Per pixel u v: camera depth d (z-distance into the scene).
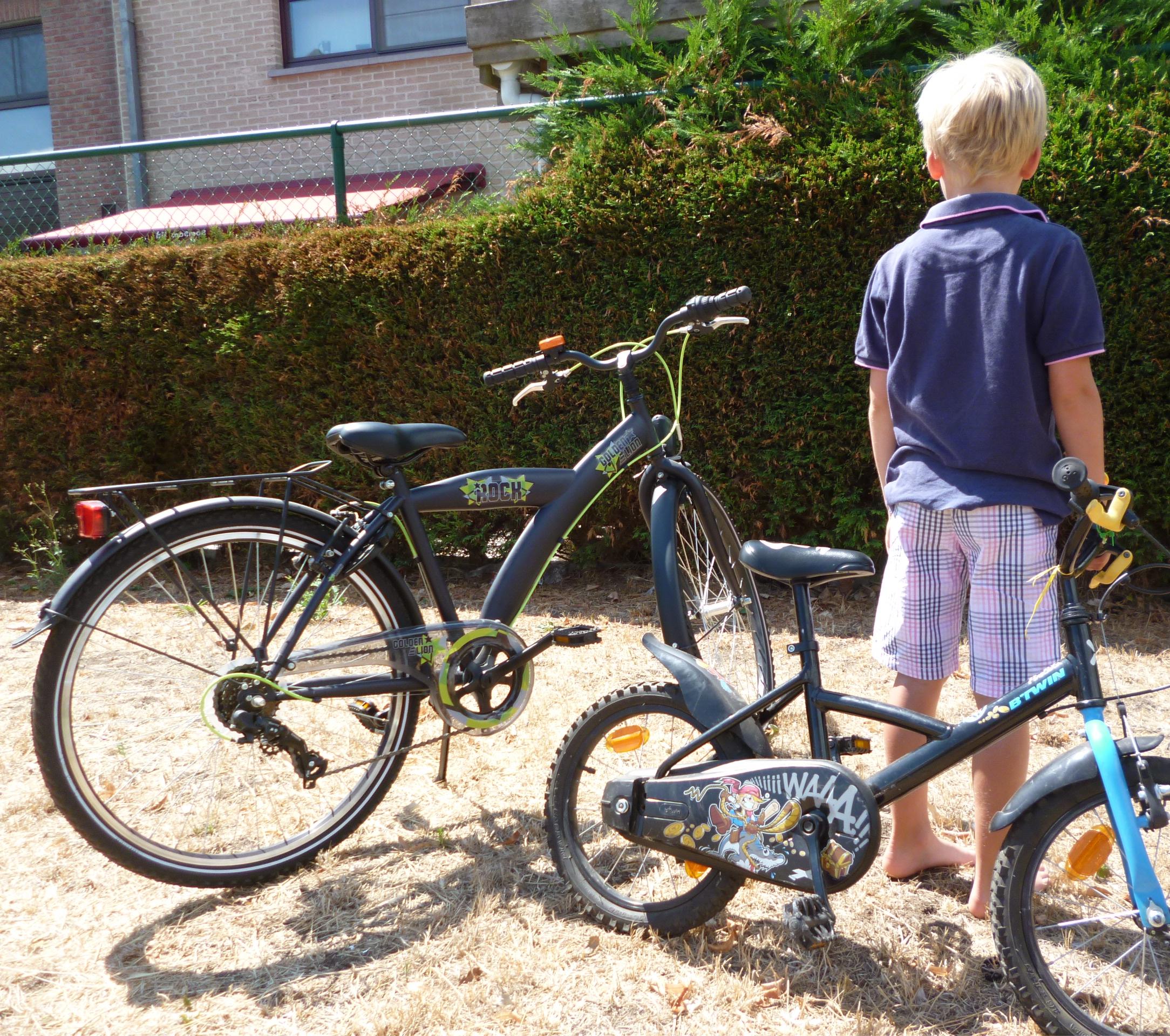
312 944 2.30
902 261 2.20
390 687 2.59
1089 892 2.12
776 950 2.24
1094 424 2.04
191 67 11.14
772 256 4.60
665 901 2.32
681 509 2.93
